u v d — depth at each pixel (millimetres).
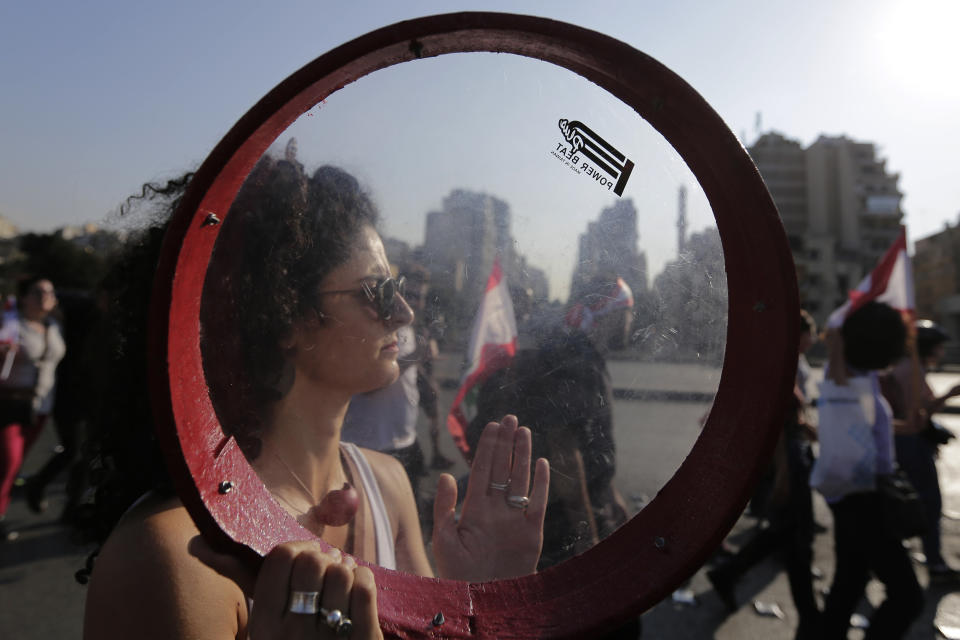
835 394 3131
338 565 653
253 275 731
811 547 3576
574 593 753
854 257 62531
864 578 3072
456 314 829
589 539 811
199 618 738
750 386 733
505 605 751
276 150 734
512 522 838
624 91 764
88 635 743
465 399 851
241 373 726
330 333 772
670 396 776
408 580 779
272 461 754
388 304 800
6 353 4551
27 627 3418
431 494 866
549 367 820
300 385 771
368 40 673
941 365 29172
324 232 761
